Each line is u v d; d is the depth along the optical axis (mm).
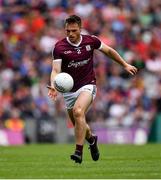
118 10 74500
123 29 72000
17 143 51531
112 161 28094
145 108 62969
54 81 24391
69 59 25125
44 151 36906
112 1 75312
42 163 27375
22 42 68438
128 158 30094
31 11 73312
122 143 52562
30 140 52375
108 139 53125
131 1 76750
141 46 70250
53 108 58625
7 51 66938
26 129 52531
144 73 67188
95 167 24938
